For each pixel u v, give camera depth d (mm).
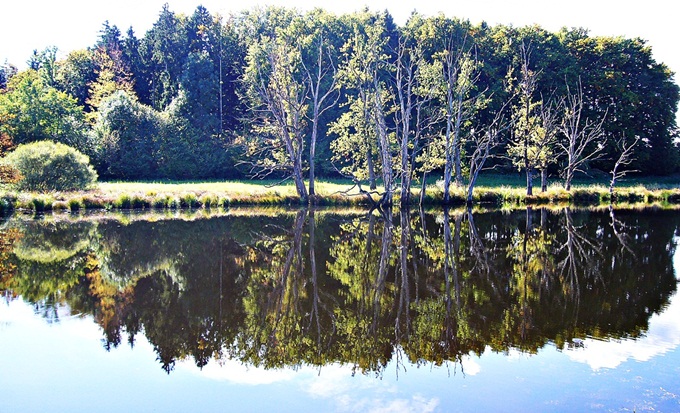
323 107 51469
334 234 21484
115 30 85625
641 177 57875
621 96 53781
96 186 35438
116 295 12133
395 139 35969
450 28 49812
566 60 54625
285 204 33250
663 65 57688
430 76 34031
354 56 36125
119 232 21344
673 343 8953
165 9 69062
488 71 50031
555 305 11250
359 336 9539
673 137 60844
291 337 9523
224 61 62344
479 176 54250
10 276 13852
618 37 58062
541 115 41531
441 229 23141
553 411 6637
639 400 6879
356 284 13289
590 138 43406
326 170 51781
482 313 10758
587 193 39594
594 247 18531
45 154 31719
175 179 50219
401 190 33312
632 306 11172
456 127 34156
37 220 25109
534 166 39250
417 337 9422
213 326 10102
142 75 71000
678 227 23844
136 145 48875
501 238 20625
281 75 33938
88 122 54312
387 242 19625
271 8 61469
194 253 17234
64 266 15109
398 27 55969
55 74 72562
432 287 12938
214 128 54594
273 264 15656
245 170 51250
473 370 7949
